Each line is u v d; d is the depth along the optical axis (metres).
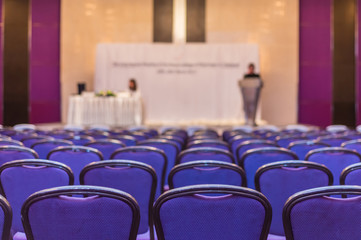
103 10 14.84
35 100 14.88
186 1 14.97
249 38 14.99
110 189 1.89
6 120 14.88
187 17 14.97
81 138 5.21
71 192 1.88
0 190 2.83
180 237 1.92
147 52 14.03
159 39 14.98
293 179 2.81
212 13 15.01
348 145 4.57
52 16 14.83
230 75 14.07
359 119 15.21
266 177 2.84
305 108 15.25
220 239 1.91
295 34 14.88
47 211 1.89
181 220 1.89
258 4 14.98
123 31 14.94
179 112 14.05
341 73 15.16
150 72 14.02
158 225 1.93
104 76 13.97
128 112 11.74
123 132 6.64
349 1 15.04
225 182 2.98
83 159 3.67
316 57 15.19
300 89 15.24
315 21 15.14
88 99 11.59
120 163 2.79
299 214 1.87
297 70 14.93
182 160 3.71
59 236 1.93
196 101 14.09
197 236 1.91
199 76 14.08
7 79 14.82
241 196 1.87
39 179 2.78
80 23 14.62
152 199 2.88
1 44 14.77
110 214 1.89
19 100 14.88
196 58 14.07
